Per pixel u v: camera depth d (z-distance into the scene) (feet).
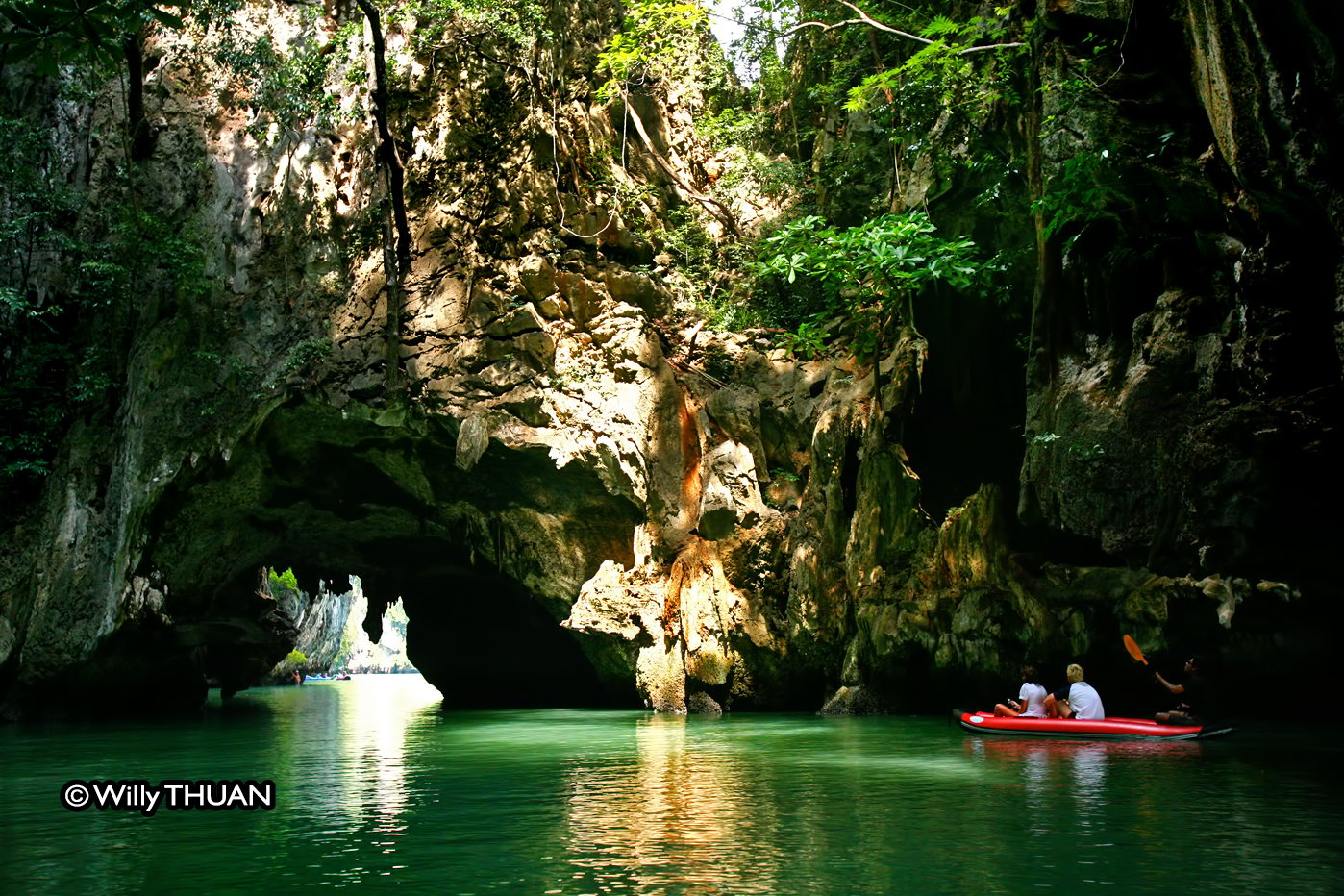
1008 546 61.26
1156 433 49.93
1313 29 33.73
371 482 76.28
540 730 55.26
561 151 75.46
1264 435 45.29
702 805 28.02
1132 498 51.06
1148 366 50.06
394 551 85.66
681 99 85.51
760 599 69.21
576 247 75.97
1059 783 31.40
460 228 71.46
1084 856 21.07
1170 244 49.55
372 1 66.44
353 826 25.44
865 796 29.19
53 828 26.00
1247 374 45.70
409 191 72.18
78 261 73.46
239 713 75.20
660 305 77.30
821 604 65.92
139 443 67.92
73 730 58.95
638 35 73.72
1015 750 41.11
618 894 18.29
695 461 73.87
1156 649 53.67
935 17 64.49
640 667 69.15
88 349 70.74
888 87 65.87
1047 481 54.85
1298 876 19.27
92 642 67.41
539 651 90.63
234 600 87.61
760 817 25.89
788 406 72.59
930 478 67.10
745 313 76.59
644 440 71.82
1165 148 44.45
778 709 69.00
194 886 19.40
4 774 37.24
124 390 70.44
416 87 72.74
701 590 69.26
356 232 72.38
